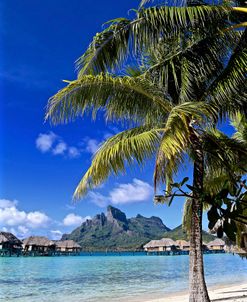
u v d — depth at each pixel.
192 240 8.74
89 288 23.11
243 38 8.61
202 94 9.03
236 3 8.66
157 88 8.84
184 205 11.95
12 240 76.25
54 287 23.83
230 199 1.83
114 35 8.38
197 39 8.76
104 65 8.96
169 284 25.16
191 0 8.55
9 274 35.25
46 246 77.88
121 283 26.12
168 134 7.08
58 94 8.25
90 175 8.16
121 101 8.89
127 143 7.86
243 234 3.13
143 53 9.22
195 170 8.69
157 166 6.81
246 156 9.58
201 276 8.48
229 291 19.44
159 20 7.91
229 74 8.45
